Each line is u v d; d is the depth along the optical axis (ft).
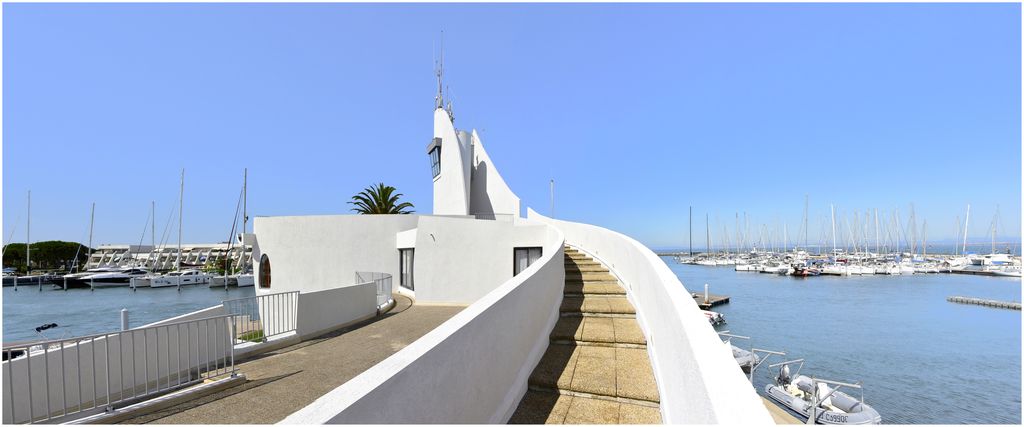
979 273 195.72
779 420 45.09
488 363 11.20
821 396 48.24
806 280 180.14
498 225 46.16
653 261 17.11
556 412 12.68
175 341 20.36
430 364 8.14
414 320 33.91
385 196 89.71
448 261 45.16
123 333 18.16
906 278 183.42
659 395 12.82
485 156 85.51
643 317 18.61
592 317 21.47
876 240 225.35
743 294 137.08
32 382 15.35
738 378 6.45
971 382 58.18
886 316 100.07
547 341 18.03
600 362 15.97
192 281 181.37
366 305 34.45
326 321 29.53
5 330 87.92
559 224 51.98
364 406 6.16
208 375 19.76
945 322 93.56
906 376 60.64
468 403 9.84
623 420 12.10
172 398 16.72
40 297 142.00
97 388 17.20
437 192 90.27
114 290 162.61
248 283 174.09
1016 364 65.31
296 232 53.16
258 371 20.90
